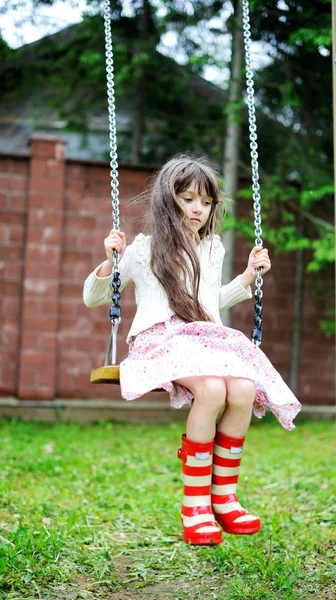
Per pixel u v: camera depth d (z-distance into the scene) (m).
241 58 8.30
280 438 7.54
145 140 10.70
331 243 8.12
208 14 8.63
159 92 10.08
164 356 2.61
